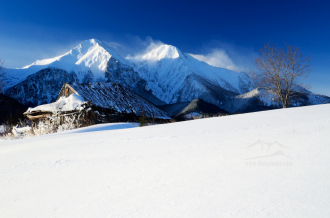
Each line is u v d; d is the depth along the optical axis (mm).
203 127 10016
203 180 3111
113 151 6672
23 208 3098
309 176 2678
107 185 3553
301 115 10273
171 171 3791
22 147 10922
